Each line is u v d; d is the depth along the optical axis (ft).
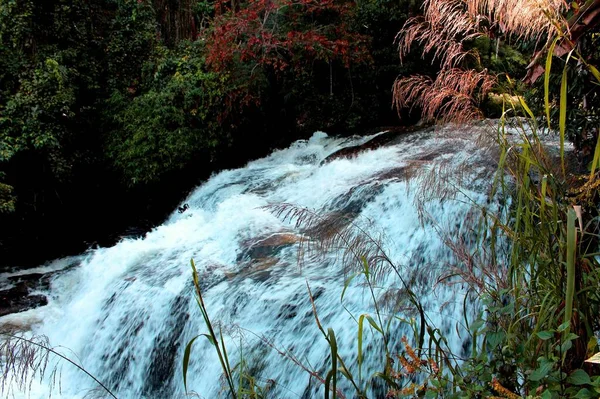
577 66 11.44
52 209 28.04
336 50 29.37
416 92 10.13
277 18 30.37
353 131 31.45
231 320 14.35
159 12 35.14
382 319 11.64
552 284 6.17
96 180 29.94
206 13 36.50
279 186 24.20
